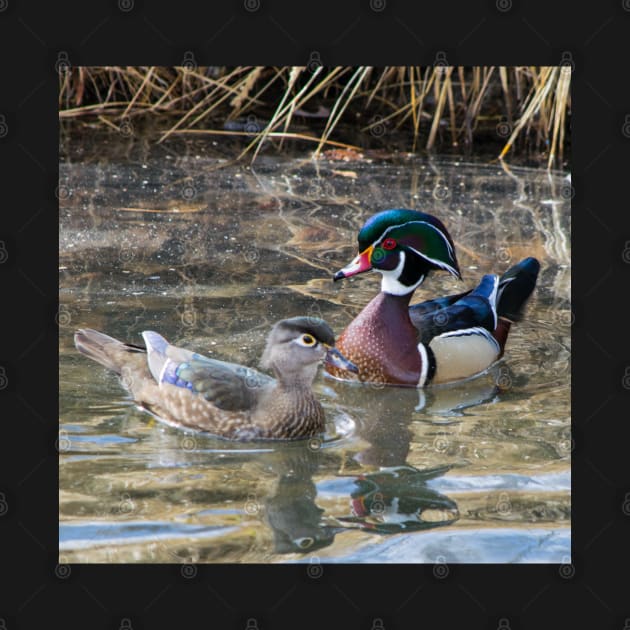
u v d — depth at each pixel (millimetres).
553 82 21266
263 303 13500
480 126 22578
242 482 9352
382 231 12180
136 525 8461
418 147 21859
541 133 21766
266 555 8094
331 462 9898
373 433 10648
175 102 23125
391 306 12227
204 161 20188
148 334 11258
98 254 14977
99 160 19797
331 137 22109
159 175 19109
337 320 13086
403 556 8141
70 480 9203
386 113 23047
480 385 12094
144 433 10352
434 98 22812
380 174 19859
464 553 8211
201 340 12188
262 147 21281
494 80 22625
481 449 10211
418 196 18500
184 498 8977
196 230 16297
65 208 16906
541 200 18609
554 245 16266
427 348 12094
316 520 8672
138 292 13633
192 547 8172
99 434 10195
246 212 17297
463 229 16859
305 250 15633
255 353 11922
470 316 12602
